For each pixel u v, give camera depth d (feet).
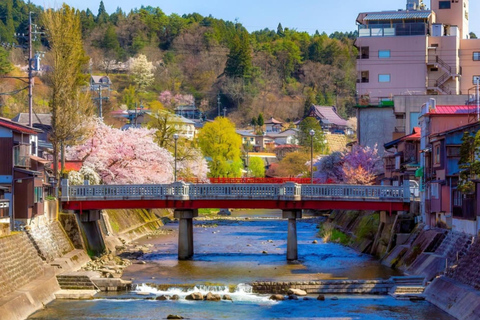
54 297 147.13
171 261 196.34
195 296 148.25
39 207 170.09
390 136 305.32
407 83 314.55
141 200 201.05
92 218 201.98
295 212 202.08
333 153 348.59
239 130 637.30
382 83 315.99
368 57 316.81
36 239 163.32
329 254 212.02
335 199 198.49
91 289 155.22
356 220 244.42
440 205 171.01
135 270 178.81
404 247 184.65
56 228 184.65
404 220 196.65
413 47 314.14
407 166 226.17
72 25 220.43
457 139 170.19
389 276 166.30
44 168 187.62
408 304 140.56
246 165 498.69
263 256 207.62
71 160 259.80
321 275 169.27
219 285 156.66
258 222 334.03
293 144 570.46
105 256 198.29
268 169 520.42
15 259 140.87
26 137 177.78
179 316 130.41
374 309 136.46
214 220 343.05
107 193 199.93
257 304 143.23
